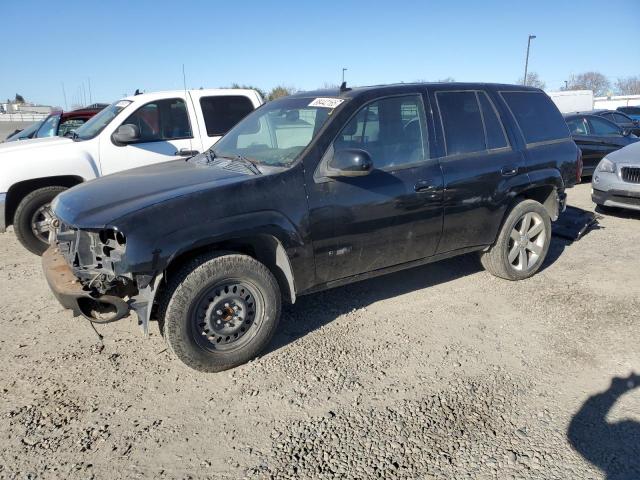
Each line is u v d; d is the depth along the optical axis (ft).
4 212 19.71
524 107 16.67
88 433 9.47
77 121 34.71
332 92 13.93
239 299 11.38
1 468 8.58
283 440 9.21
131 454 8.91
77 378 11.29
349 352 12.25
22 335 13.38
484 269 17.74
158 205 10.36
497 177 15.05
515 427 9.43
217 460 8.75
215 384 11.03
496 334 13.03
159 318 10.97
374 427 9.51
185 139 23.27
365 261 13.08
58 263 12.16
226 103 24.44
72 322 14.15
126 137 21.39
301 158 11.90
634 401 10.12
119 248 10.21
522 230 16.25
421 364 11.66
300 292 12.28
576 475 8.23
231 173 12.14
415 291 15.94
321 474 8.37
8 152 20.15
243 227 10.91
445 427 9.47
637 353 11.91
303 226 11.70
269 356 12.13
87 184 13.00
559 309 14.39
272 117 14.35
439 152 14.11
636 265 17.84
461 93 15.10
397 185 13.05
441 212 13.98
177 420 9.83
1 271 18.58
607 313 14.05
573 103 73.77
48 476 8.41
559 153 16.88
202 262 10.78
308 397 10.48
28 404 10.34
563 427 9.40
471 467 8.45
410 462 8.59
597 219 23.65
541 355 11.96
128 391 10.79
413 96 14.02
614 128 37.76
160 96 22.95
